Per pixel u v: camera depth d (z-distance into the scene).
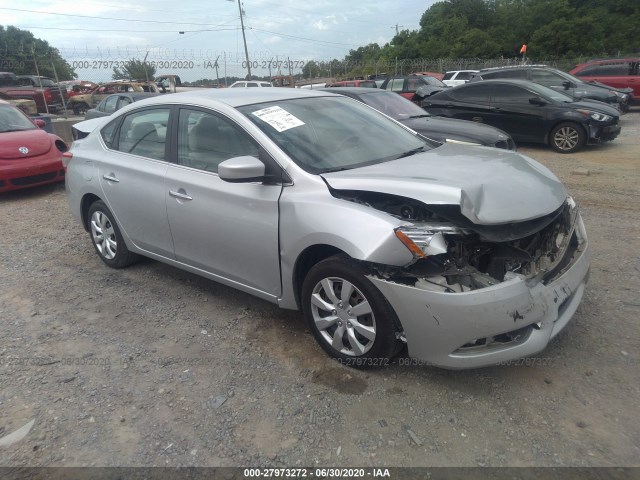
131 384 3.08
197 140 3.79
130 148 4.40
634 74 16.95
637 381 2.88
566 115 10.00
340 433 2.61
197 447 2.56
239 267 3.57
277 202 3.20
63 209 7.21
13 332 3.74
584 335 3.35
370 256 2.70
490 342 2.68
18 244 5.72
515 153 3.88
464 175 3.09
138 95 12.73
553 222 3.21
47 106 20.62
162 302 4.16
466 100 11.23
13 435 2.68
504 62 33.97
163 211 3.96
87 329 3.76
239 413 2.79
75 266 5.01
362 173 3.13
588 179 7.75
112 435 2.66
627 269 4.33
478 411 2.71
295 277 3.23
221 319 3.85
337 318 3.08
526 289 2.63
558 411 2.68
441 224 2.74
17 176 7.69
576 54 47.19
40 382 3.13
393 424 2.65
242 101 3.75
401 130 4.24
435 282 2.68
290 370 3.16
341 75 30.58
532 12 52.78
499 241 2.71
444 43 53.66
